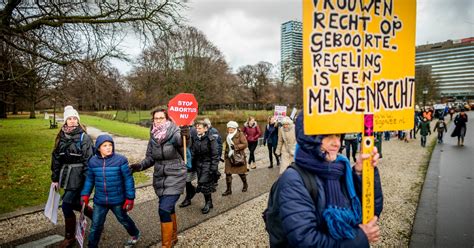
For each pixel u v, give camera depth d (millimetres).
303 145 1645
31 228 4531
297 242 1488
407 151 12656
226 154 6418
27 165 9195
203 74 39906
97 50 10867
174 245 4008
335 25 1737
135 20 11039
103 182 3525
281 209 1583
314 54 1703
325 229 1576
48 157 10750
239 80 59062
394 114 1859
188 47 38844
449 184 6805
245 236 4293
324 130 1682
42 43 9492
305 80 1684
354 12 1773
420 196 5906
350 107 1754
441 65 98750
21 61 10305
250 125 9508
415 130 17672
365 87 1787
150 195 6309
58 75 12148
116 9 10836
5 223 4711
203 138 5230
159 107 3865
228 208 5461
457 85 96000
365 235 1571
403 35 1886
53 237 4215
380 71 1827
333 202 1611
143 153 12703
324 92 1707
